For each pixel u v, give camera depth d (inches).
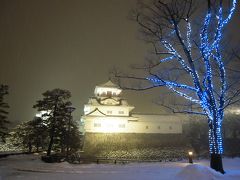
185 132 2488.9
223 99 705.6
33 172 842.2
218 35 695.1
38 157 1534.2
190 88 719.7
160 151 2057.1
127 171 851.4
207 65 701.9
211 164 695.1
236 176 616.7
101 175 738.8
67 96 1582.2
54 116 1546.5
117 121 2431.1
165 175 709.3
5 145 2306.8
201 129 2288.4
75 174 773.3
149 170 884.6
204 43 701.3
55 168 969.5
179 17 724.7
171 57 743.1
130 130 2437.3
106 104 2534.5
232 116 2097.7
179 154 1987.0
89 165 1162.6
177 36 725.3
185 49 723.4
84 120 2402.8
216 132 698.2
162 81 733.9
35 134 1643.7
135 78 746.2
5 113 1408.7
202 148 2095.2
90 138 2255.2
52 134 1517.0
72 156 1530.5
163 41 748.0
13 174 790.5
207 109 717.3
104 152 1984.5
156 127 2502.5
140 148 2124.8
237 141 2065.7
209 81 701.3
